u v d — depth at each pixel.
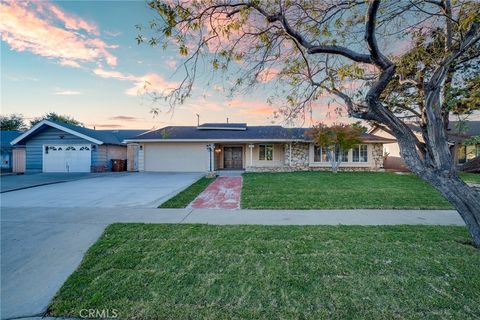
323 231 4.30
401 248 3.52
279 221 5.02
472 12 3.15
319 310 2.23
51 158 17.83
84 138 17.38
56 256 3.41
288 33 3.58
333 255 3.30
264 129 20.92
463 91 4.07
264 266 3.03
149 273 2.88
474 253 3.33
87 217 5.36
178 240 3.88
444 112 4.28
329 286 2.59
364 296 2.42
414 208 6.14
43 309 2.30
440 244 3.66
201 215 5.54
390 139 17.53
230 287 2.59
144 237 4.03
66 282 2.72
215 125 21.78
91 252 3.46
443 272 2.84
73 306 2.31
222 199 7.54
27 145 17.83
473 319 2.09
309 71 4.26
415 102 4.71
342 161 17.88
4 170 18.78
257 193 8.30
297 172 16.50
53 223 4.89
